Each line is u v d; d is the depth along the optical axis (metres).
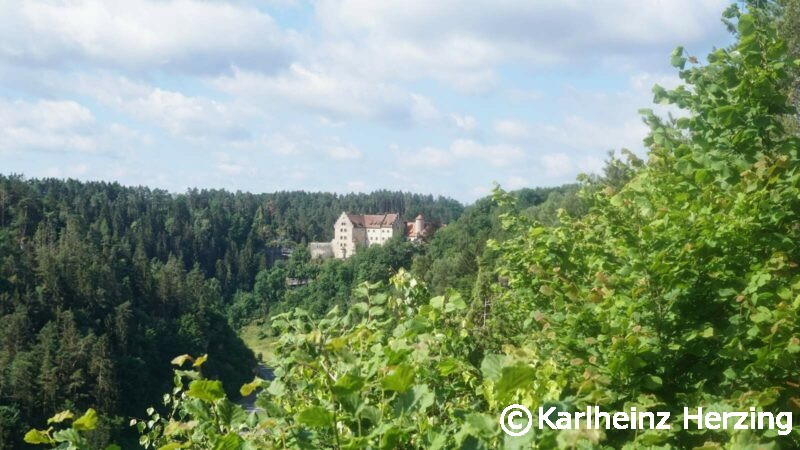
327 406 3.68
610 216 6.20
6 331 58.72
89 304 68.44
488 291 10.05
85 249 84.06
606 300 5.26
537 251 7.18
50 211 113.06
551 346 5.64
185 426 3.35
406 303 5.35
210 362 68.69
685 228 5.27
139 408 59.62
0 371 53.19
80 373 54.78
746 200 5.16
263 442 3.23
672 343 5.09
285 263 152.12
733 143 5.66
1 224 102.81
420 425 3.30
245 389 3.56
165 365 68.44
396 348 3.72
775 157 5.62
